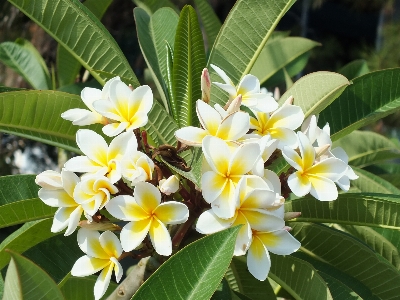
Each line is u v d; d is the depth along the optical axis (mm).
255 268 396
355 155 773
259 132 454
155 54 637
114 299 508
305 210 529
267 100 464
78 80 990
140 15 666
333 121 604
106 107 438
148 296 369
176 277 370
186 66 542
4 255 515
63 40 549
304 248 558
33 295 362
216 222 386
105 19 2037
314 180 424
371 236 611
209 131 416
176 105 557
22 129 515
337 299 500
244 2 553
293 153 423
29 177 552
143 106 436
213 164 390
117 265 415
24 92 491
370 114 596
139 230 396
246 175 391
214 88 555
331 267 549
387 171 889
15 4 539
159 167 437
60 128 521
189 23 519
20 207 493
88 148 422
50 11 537
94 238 426
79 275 421
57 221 423
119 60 551
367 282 539
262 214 392
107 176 415
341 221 522
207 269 367
